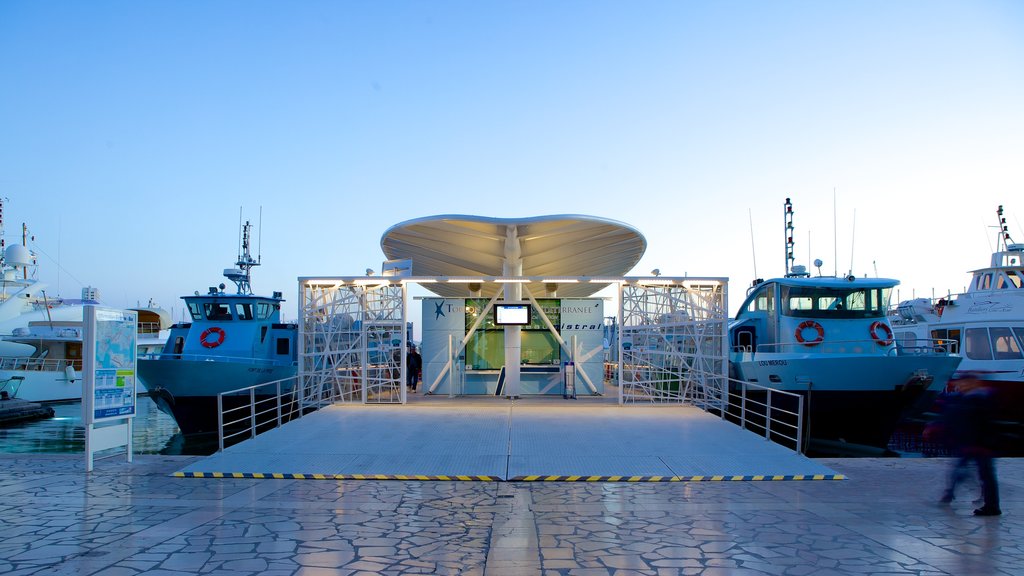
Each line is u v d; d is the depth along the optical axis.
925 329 26.62
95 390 10.57
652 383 16.44
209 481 9.72
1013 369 22.03
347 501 8.50
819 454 16.92
